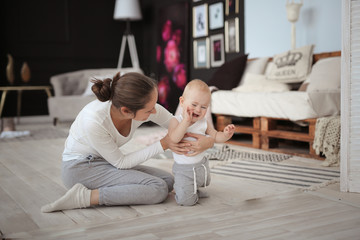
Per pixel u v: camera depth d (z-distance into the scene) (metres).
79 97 5.29
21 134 4.46
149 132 4.76
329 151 2.63
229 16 5.28
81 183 1.78
